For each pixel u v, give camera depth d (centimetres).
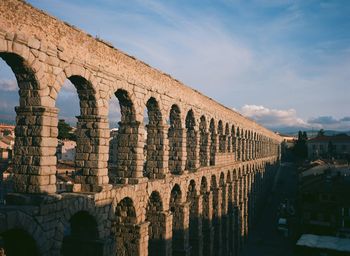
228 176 6109
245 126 8088
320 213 6906
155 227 3303
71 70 2211
